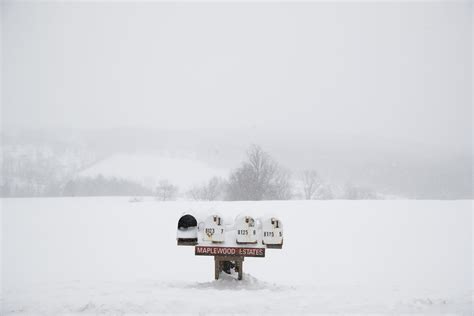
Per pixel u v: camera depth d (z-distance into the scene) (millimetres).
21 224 21453
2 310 5703
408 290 6980
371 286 7465
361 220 20094
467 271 10969
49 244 16391
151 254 14516
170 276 10586
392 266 11984
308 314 5402
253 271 11695
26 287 7352
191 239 7285
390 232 17391
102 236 18141
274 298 6113
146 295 6312
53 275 10969
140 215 24156
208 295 6266
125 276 10758
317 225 19266
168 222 21641
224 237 7305
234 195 48250
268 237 7223
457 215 20922
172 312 5477
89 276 10797
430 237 16266
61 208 29078
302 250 14719
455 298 6281
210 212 7547
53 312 5598
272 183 50031
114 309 5641
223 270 7945
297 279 10203
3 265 12516
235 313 5426
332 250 14609
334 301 6000
